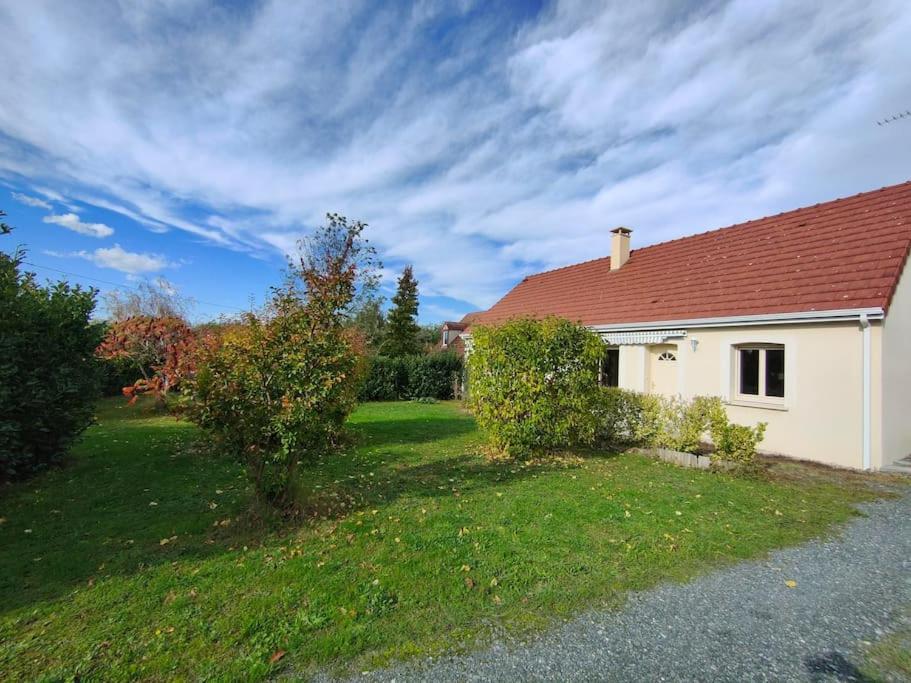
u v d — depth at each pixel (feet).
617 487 23.08
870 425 28.78
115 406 56.39
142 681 8.89
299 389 16.93
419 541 15.84
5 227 20.30
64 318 27.09
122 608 11.55
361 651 9.90
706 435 36.96
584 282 62.95
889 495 22.94
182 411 16.71
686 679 9.20
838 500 21.95
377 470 26.84
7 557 14.79
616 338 46.60
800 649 10.28
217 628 10.59
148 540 16.14
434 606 11.72
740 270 41.45
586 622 11.19
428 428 42.96
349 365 18.92
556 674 9.26
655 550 15.40
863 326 29.14
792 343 32.89
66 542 16.02
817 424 31.37
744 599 12.48
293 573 13.35
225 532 16.83
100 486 23.07
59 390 25.68
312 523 17.65
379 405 64.08
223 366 17.17
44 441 25.38
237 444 17.08
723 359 37.42
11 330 23.79
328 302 19.72
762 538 16.78
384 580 12.97
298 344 17.57
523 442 30.01
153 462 28.14
